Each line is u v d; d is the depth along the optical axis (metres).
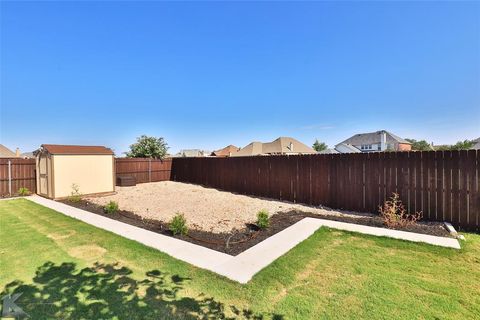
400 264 3.97
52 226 6.37
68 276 3.57
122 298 2.99
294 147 38.06
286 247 4.78
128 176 16.20
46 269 3.80
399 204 7.15
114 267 3.88
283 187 10.23
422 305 2.82
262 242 5.10
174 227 5.67
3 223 6.70
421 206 6.80
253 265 3.97
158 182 17.41
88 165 11.89
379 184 7.58
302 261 4.12
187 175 17.02
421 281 3.39
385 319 2.56
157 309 2.78
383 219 6.78
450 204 6.35
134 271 3.74
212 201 10.05
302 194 9.56
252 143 40.66
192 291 3.17
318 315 2.65
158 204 9.52
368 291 3.14
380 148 43.75
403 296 3.01
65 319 2.60
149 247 4.79
